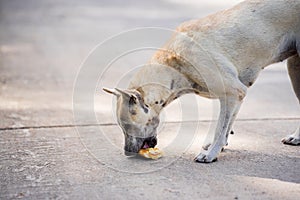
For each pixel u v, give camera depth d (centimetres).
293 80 544
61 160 502
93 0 1814
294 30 500
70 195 423
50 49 1116
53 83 831
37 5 1781
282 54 511
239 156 504
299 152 516
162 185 439
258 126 608
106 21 1398
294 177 452
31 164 492
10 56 1048
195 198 413
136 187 436
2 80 850
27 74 893
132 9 1562
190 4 1530
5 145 547
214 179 448
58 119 639
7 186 444
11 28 1387
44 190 434
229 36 488
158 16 1399
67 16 1534
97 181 450
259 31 491
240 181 443
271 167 475
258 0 503
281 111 677
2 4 1833
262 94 765
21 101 726
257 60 499
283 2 497
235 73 489
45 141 559
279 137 566
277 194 419
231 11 502
